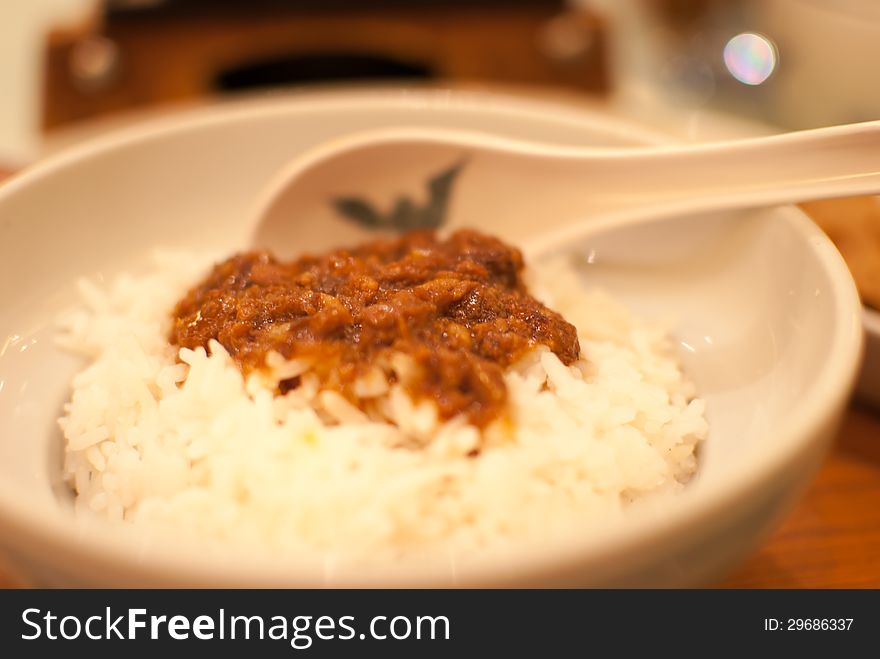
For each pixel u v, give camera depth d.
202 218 0.23
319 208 0.22
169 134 0.23
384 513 0.16
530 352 0.18
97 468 0.18
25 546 0.14
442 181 0.22
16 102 0.43
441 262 0.19
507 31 0.41
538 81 0.42
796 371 0.17
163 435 0.18
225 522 0.16
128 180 0.23
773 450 0.14
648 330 0.20
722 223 0.21
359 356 0.17
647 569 0.14
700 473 0.18
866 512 0.20
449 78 0.42
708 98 0.40
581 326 0.20
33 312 0.20
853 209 0.22
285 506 0.16
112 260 0.22
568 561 0.13
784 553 0.19
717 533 0.14
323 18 0.40
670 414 0.18
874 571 0.19
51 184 0.21
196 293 0.20
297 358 0.18
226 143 0.24
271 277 0.19
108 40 0.39
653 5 0.49
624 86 0.43
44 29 0.43
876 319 0.20
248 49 0.40
